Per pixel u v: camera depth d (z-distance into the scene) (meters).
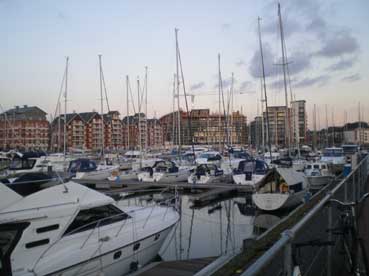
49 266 7.14
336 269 4.83
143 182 26.31
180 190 24.67
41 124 104.50
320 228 5.18
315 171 26.14
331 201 4.59
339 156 38.44
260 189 18.27
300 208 12.70
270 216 17.58
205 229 15.60
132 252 9.08
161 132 96.94
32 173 9.06
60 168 29.69
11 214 7.18
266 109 31.86
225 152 40.25
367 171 14.69
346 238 4.58
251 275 1.90
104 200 8.97
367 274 4.07
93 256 7.93
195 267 8.48
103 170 29.81
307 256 4.58
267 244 8.26
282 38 29.70
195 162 33.59
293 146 51.53
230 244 13.12
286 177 17.78
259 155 41.06
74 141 107.69
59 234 7.70
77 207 8.13
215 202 21.83
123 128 97.94
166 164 29.41
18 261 6.96
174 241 13.71
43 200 7.81
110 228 8.90
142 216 10.43
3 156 36.28
